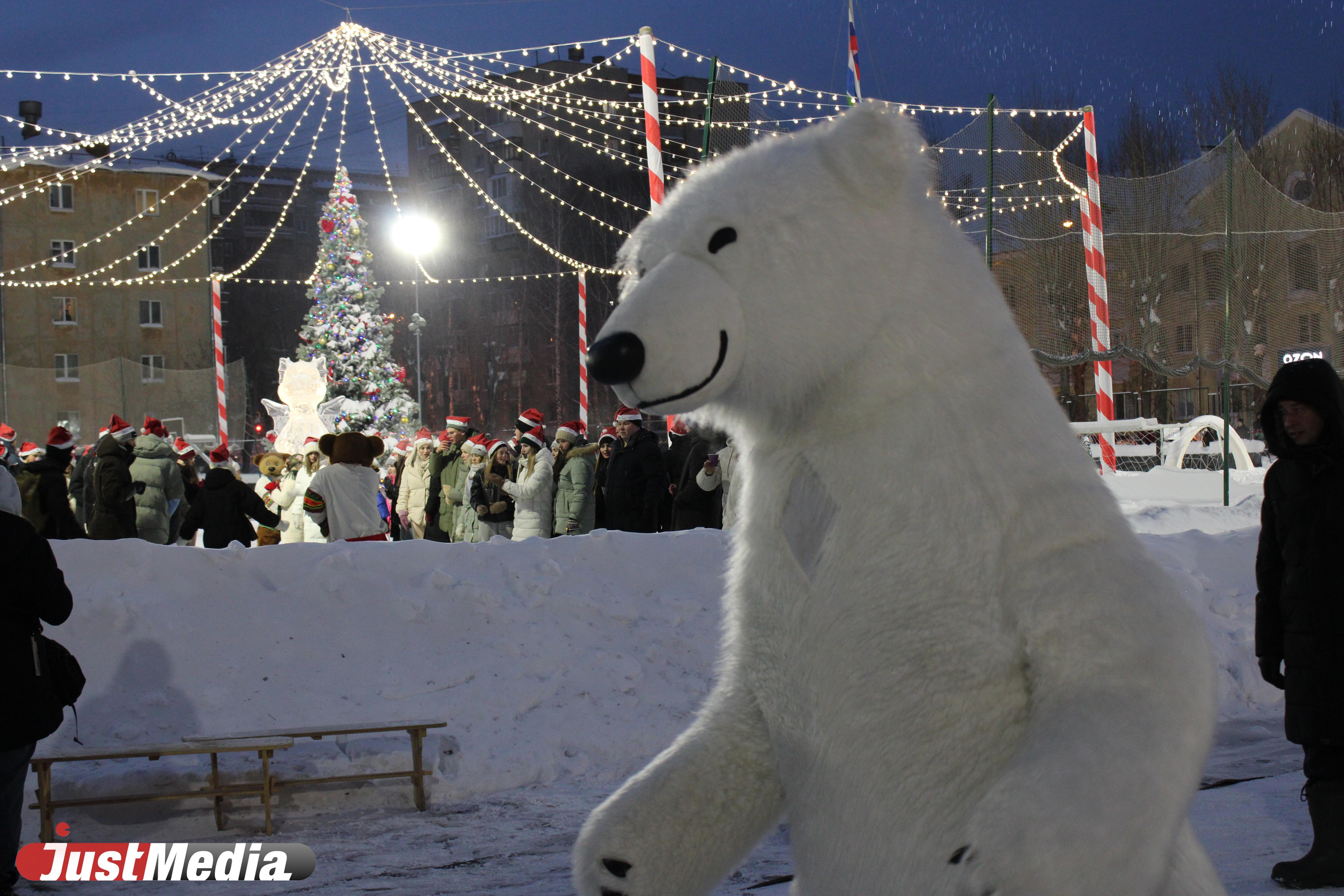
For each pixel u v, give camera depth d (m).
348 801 5.94
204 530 10.27
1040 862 1.11
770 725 1.58
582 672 6.93
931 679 1.38
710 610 7.46
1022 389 1.48
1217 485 13.71
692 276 1.49
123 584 6.84
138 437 12.37
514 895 4.50
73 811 5.62
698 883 1.62
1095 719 1.21
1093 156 12.73
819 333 1.47
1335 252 14.12
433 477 12.28
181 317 49.22
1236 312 13.94
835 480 1.49
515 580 7.33
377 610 7.01
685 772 1.62
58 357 47.16
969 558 1.38
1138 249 13.72
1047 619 1.31
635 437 10.77
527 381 54.66
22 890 4.84
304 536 11.45
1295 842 4.33
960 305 1.50
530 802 6.00
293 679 6.62
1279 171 36.03
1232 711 7.65
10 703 4.27
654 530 10.64
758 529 1.59
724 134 12.57
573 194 53.09
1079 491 1.40
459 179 67.81
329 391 28.36
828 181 1.51
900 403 1.47
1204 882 1.45
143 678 6.45
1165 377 15.48
